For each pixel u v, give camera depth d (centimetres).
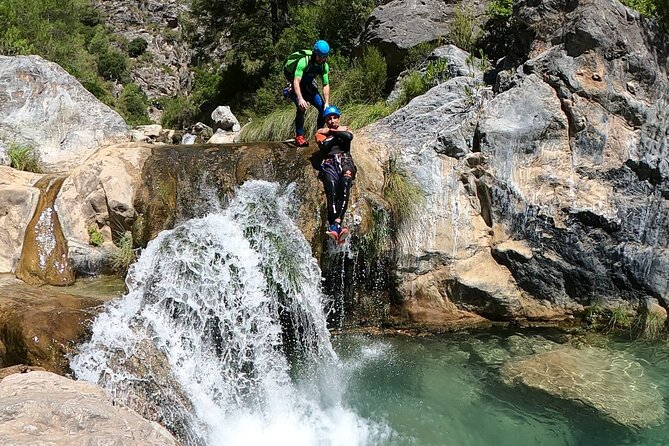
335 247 646
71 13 4119
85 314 506
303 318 618
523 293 695
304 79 708
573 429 501
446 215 702
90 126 927
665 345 636
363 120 898
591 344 641
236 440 484
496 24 998
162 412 461
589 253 674
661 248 667
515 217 691
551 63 705
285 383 571
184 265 566
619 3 701
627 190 675
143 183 682
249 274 592
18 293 558
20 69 908
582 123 683
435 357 626
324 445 488
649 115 677
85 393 351
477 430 506
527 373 585
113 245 672
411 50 1076
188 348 537
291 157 693
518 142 696
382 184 707
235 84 2167
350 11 1407
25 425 286
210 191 678
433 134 755
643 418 511
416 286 693
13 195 661
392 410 538
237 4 2191
